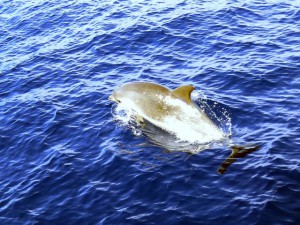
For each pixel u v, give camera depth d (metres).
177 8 26.58
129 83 17.59
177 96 16.20
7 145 17.06
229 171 13.81
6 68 23.58
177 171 14.20
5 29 28.73
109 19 26.83
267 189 12.98
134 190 13.74
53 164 15.54
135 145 15.75
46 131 17.47
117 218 12.80
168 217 12.56
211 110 16.94
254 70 19.34
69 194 14.07
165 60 21.58
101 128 17.02
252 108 16.81
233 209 12.49
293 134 15.17
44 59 23.83
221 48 21.77
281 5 25.19
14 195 14.45
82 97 19.45
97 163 15.19
